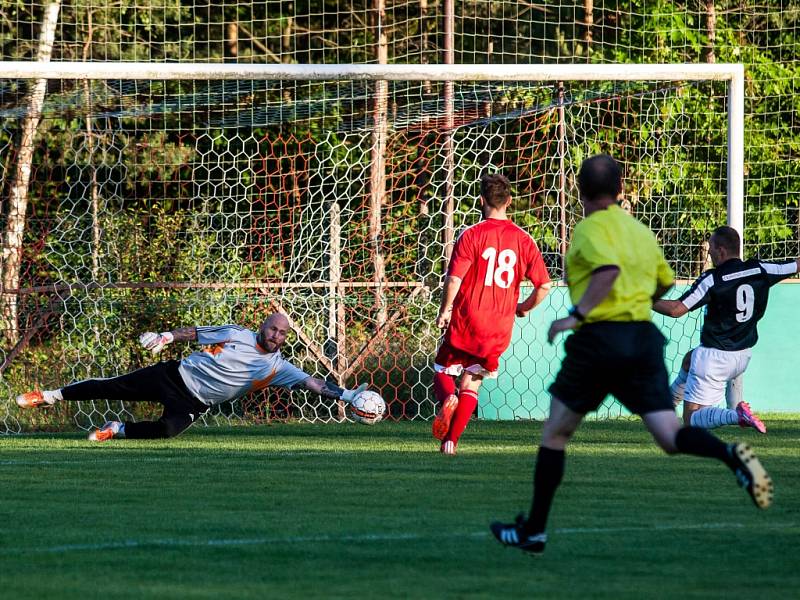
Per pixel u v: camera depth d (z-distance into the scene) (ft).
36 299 147.23
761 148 202.80
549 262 176.35
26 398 109.91
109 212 159.22
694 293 105.19
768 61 207.72
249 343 109.70
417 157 181.78
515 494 77.00
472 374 99.40
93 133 178.19
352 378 146.00
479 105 151.53
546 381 144.36
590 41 204.54
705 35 210.79
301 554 57.21
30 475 87.40
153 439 114.83
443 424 97.40
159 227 155.43
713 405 108.17
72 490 79.46
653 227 180.86
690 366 108.58
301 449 106.01
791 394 149.28
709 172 184.55
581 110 184.85
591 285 51.83
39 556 56.90
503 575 52.44
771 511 70.03
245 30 220.02
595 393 53.78
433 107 146.41
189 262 153.38
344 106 152.66
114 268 152.46
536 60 222.28
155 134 188.44
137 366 146.72
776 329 149.18
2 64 120.47
